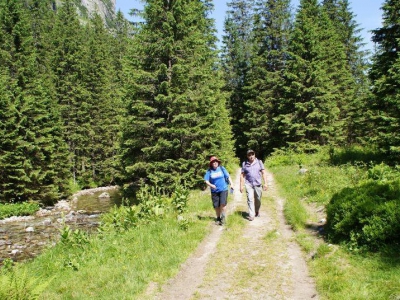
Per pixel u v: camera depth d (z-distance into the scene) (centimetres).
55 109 3297
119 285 581
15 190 2433
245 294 521
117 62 5825
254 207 965
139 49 1706
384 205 618
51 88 3553
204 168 1788
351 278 512
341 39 3612
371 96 1541
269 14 3388
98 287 593
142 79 1700
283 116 2719
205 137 1772
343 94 3173
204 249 731
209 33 2344
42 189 2617
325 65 2847
